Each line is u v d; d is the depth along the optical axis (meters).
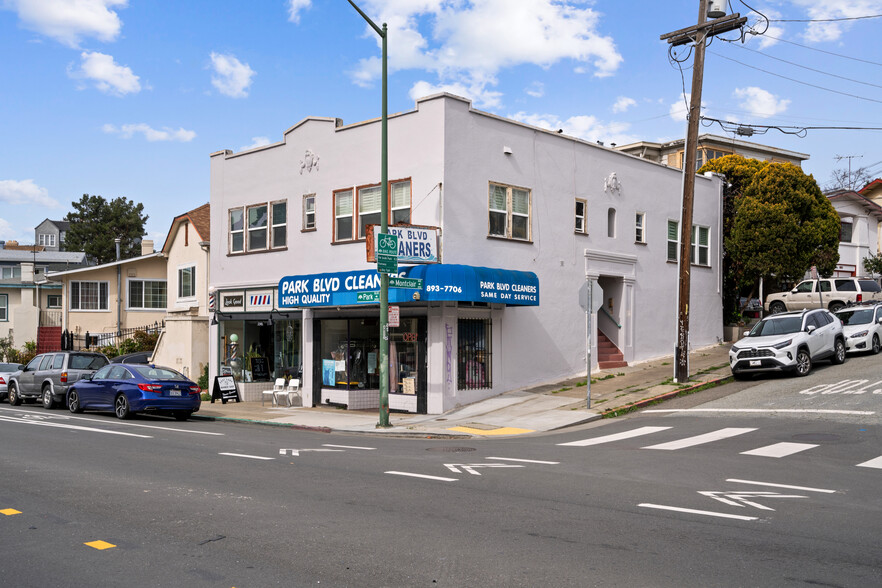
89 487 9.62
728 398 19.20
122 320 41.66
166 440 14.81
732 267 31.75
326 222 23.22
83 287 41.31
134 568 6.16
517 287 20.41
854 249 40.06
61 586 5.72
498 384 21.36
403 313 20.73
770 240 29.75
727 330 31.09
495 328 21.31
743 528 7.51
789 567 6.21
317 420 19.38
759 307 34.25
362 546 6.80
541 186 22.86
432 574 6.00
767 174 30.52
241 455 12.71
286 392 23.31
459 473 10.80
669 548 6.77
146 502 8.70
